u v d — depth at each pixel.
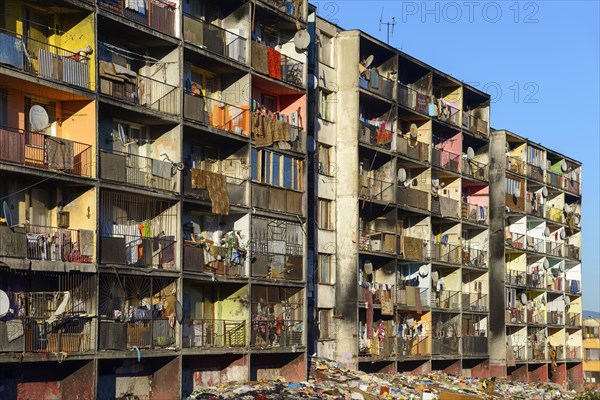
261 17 59.12
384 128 72.44
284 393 53.31
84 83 44.81
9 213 41.66
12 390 42.81
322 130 67.38
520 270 92.75
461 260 80.75
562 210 100.94
